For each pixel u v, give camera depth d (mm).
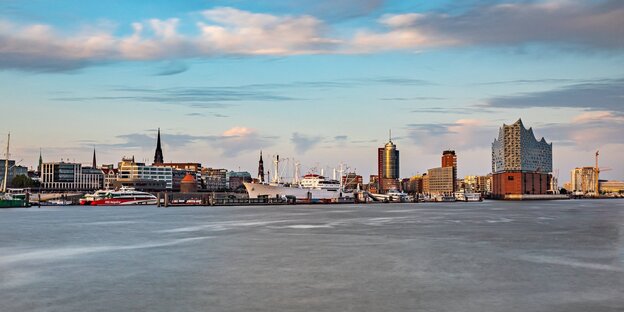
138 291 61375
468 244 102125
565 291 61531
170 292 60969
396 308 54344
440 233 124312
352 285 64625
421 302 56562
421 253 89812
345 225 148500
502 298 58250
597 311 53281
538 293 60500
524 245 100625
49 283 65625
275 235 119188
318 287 63469
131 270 74125
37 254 89312
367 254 88750
